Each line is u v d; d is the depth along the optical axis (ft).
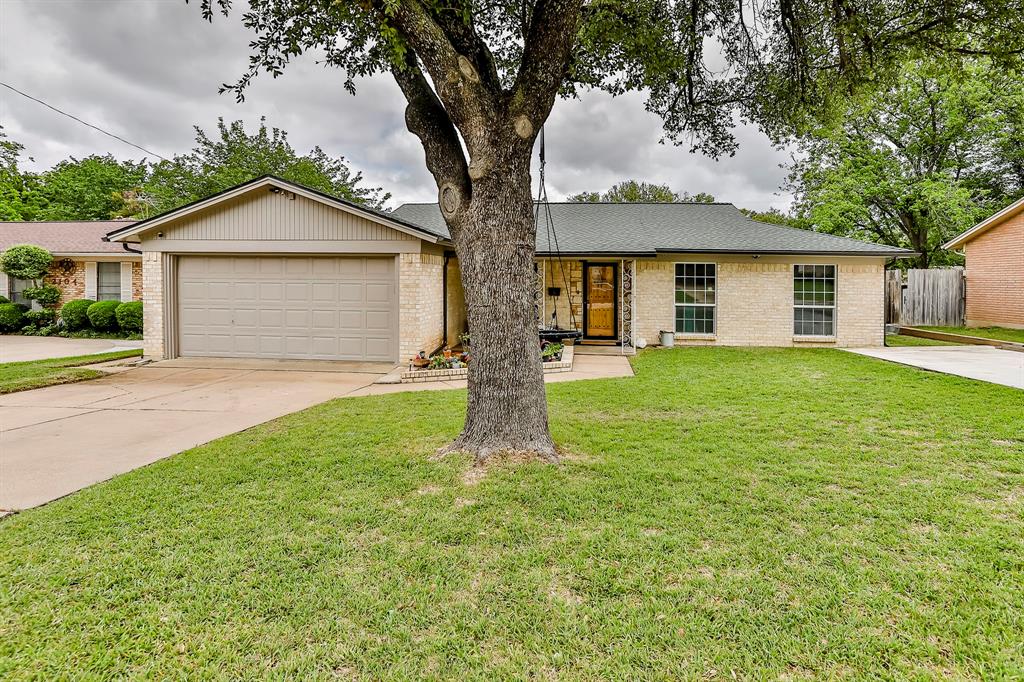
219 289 36.24
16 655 6.74
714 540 9.77
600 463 13.99
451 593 8.18
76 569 8.79
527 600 7.98
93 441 16.85
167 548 9.52
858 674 6.40
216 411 21.40
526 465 13.65
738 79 22.89
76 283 56.54
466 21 14.51
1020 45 18.80
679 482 12.64
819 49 21.35
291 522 10.60
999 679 6.27
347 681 6.36
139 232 35.04
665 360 35.40
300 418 19.54
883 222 73.56
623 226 48.62
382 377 29.76
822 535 9.91
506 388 14.43
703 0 20.74
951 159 68.23
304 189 33.42
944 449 14.96
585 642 7.04
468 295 14.70
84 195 92.17
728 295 43.42
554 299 46.70
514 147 13.87
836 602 7.81
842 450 15.02
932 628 7.20
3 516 10.92
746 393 23.57
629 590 8.22
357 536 10.03
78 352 40.37
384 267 34.83
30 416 20.48
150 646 6.96
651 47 20.48
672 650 6.87
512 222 14.19
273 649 6.92
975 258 56.59
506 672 6.51
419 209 52.16
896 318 56.54
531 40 13.64
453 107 13.51
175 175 77.82
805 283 43.01
